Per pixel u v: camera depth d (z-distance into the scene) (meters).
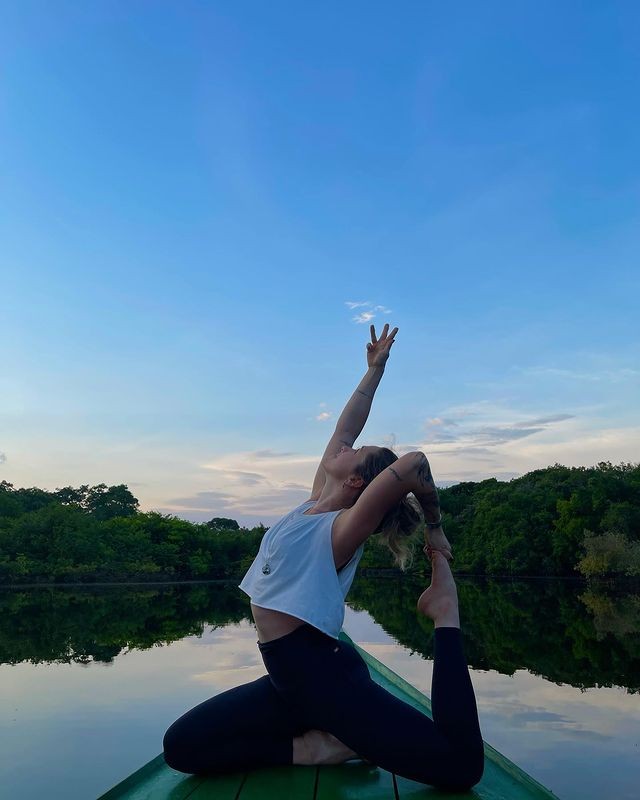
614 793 4.23
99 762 4.41
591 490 45.16
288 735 2.16
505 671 8.99
